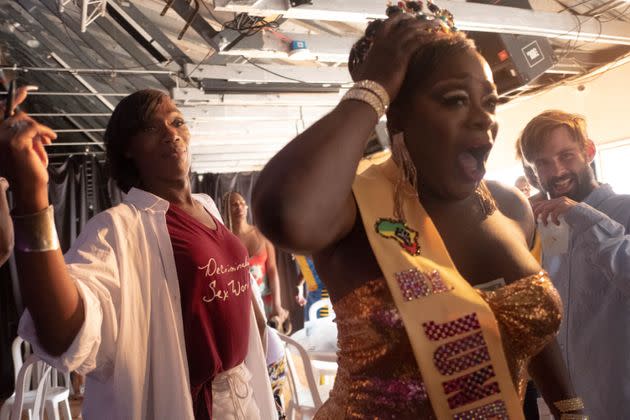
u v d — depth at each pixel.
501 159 9.01
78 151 8.97
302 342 3.29
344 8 4.19
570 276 1.69
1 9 5.69
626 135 7.06
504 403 0.73
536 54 5.78
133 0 5.27
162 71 5.89
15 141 0.92
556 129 1.69
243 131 7.63
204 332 1.54
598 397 1.62
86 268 1.36
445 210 0.81
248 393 1.63
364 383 0.76
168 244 1.52
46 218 1.01
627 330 1.56
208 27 4.89
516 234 0.90
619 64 7.00
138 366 1.40
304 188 0.64
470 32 5.95
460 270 0.81
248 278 1.75
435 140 0.75
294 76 6.11
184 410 1.43
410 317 0.72
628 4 5.53
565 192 1.73
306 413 3.08
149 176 1.64
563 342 1.71
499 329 0.78
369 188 0.77
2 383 7.64
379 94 0.70
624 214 1.67
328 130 0.67
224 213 4.54
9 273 7.73
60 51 6.19
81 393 6.79
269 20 4.79
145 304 1.44
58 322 1.07
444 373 0.72
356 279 0.76
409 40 0.73
